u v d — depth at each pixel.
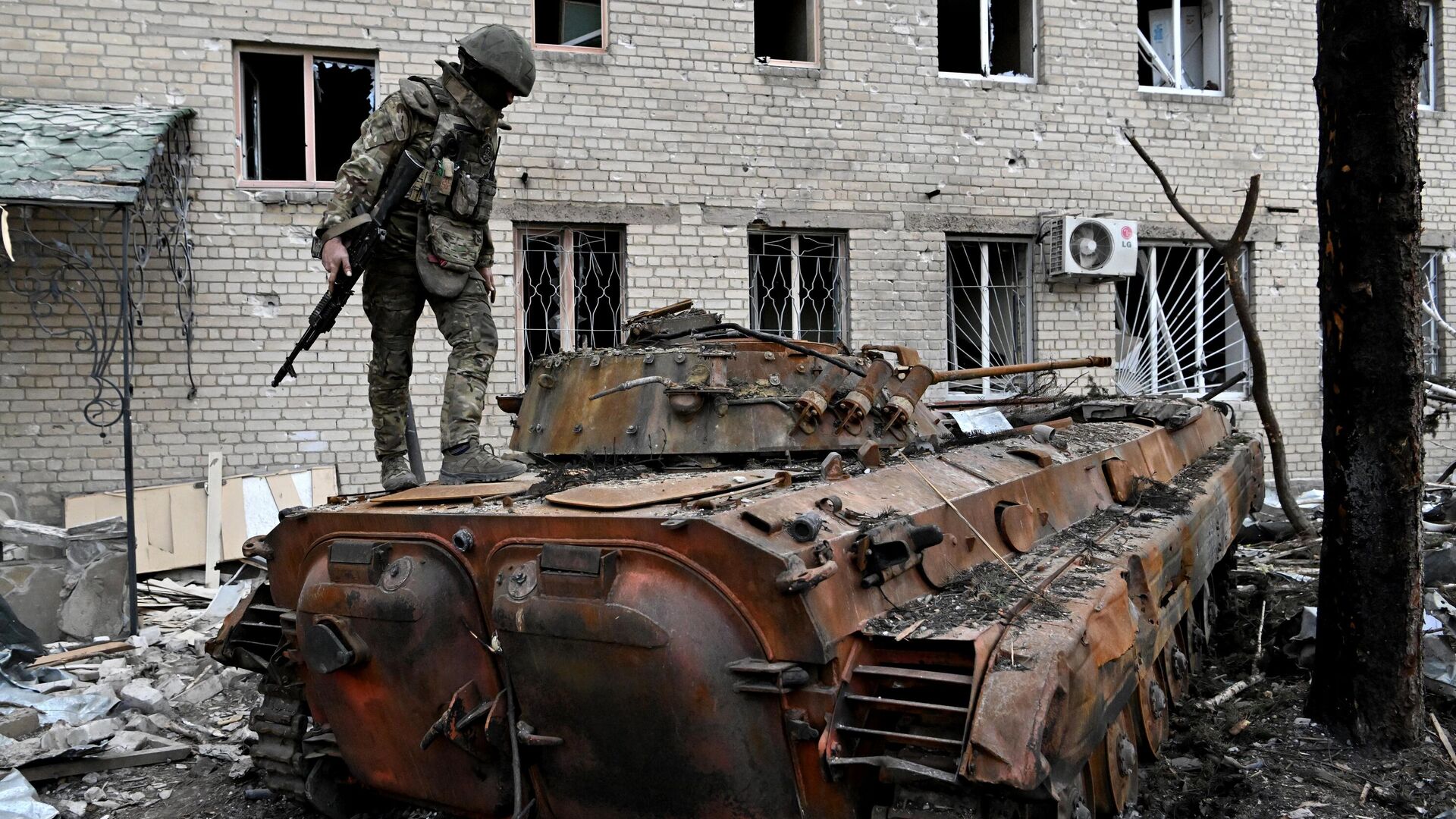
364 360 9.46
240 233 9.16
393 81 9.51
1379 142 4.81
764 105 10.42
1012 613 3.28
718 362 4.64
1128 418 7.10
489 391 9.71
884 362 4.60
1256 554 9.09
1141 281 12.23
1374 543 5.01
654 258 10.14
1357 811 4.40
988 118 11.09
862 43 10.70
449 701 3.65
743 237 10.39
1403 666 5.00
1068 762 2.94
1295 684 5.93
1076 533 4.49
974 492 4.00
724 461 4.44
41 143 7.73
